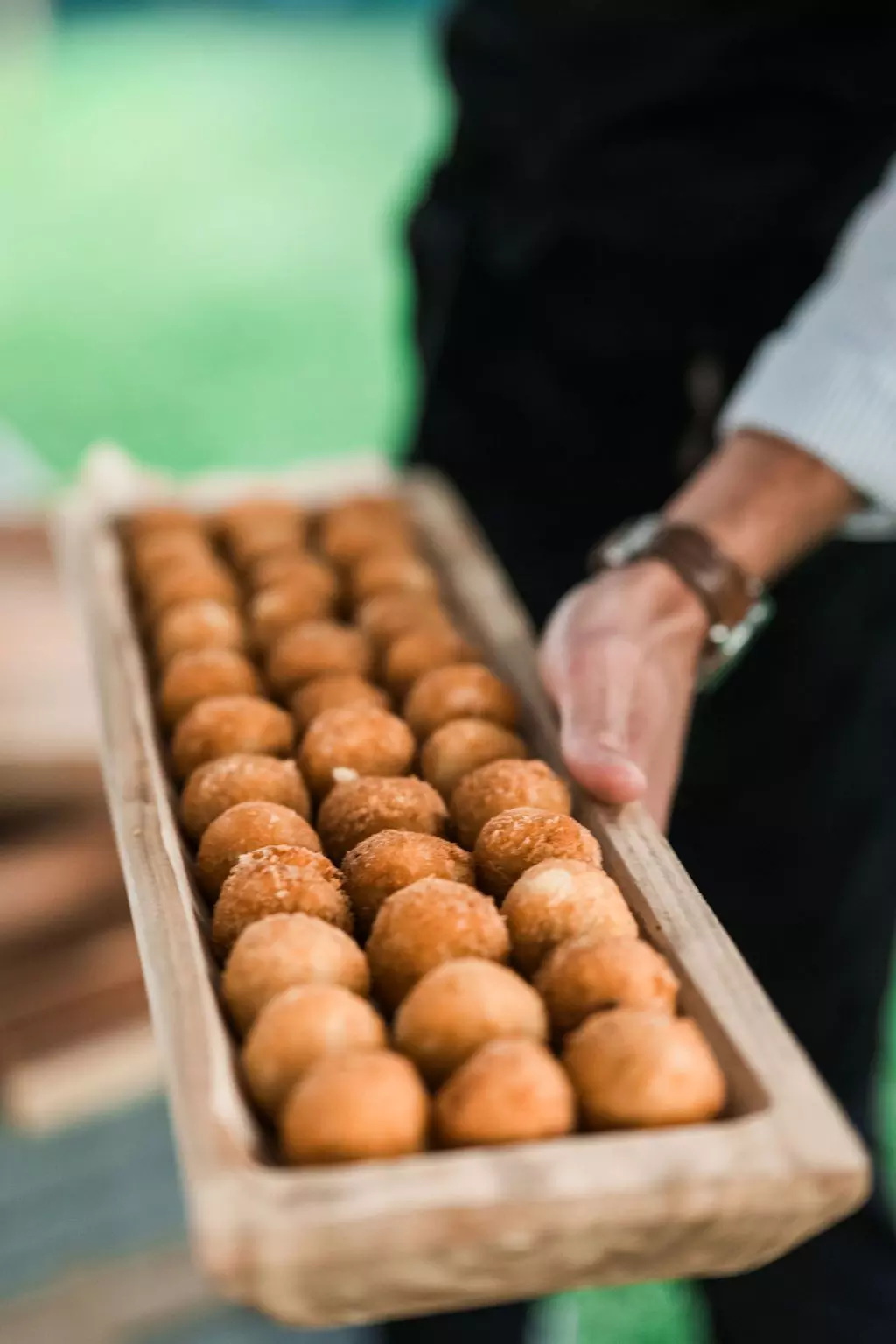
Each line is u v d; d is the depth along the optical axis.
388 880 0.73
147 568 1.14
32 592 1.61
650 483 1.46
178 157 6.56
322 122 7.09
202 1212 0.54
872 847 1.43
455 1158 0.56
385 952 0.68
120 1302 1.46
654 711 0.94
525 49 1.37
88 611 1.08
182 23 9.38
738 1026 0.64
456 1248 0.55
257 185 6.15
